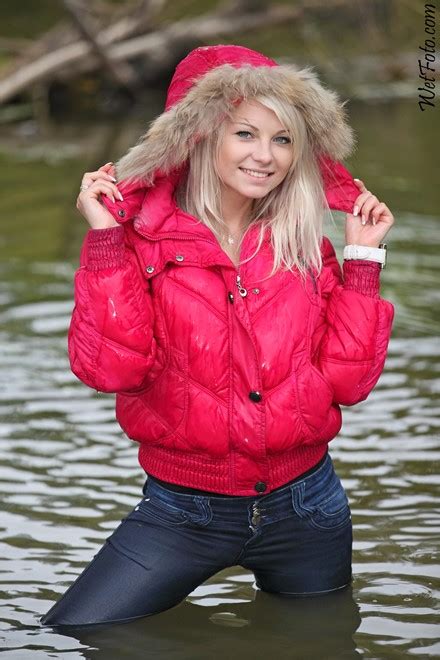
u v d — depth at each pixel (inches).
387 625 158.9
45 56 650.8
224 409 145.5
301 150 149.5
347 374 150.1
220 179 153.0
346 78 703.7
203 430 145.4
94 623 151.6
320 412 149.1
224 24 668.1
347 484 211.3
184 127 147.6
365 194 155.8
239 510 150.3
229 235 155.6
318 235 152.7
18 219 419.5
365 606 163.9
